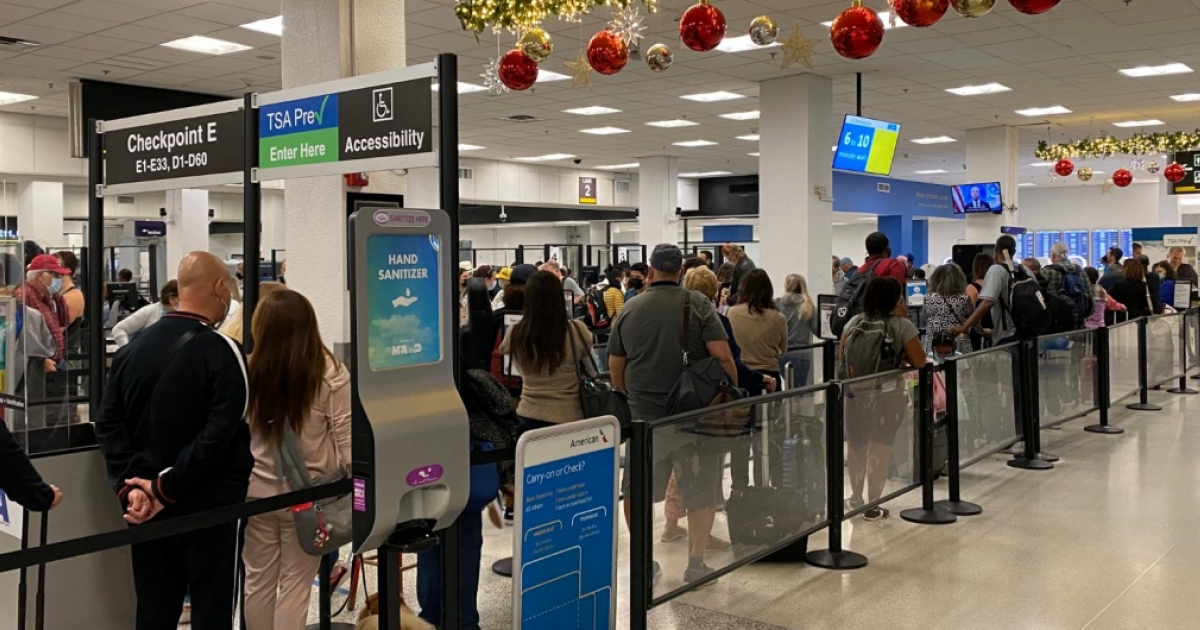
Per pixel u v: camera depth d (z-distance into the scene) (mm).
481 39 10633
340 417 3207
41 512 3080
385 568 2662
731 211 28672
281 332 3072
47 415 4016
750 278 5852
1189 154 18891
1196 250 17562
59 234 17094
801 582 4621
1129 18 10328
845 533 5441
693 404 4266
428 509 2623
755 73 13172
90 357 4117
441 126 2963
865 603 4324
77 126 13016
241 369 2797
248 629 3219
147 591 2871
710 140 20547
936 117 17891
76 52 11289
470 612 3705
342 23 6168
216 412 2730
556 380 4176
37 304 5242
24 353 3488
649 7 6277
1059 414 7781
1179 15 10227
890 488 5496
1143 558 4926
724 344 4555
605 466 3271
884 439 5410
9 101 14633
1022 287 7594
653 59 6418
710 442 4074
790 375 6738
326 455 3201
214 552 2840
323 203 6199
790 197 13438
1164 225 27719
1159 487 6441
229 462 2840
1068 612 4191
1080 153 17422
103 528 3316
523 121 17547
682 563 3936
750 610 4254
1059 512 5848
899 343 5586
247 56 11578
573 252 20688
